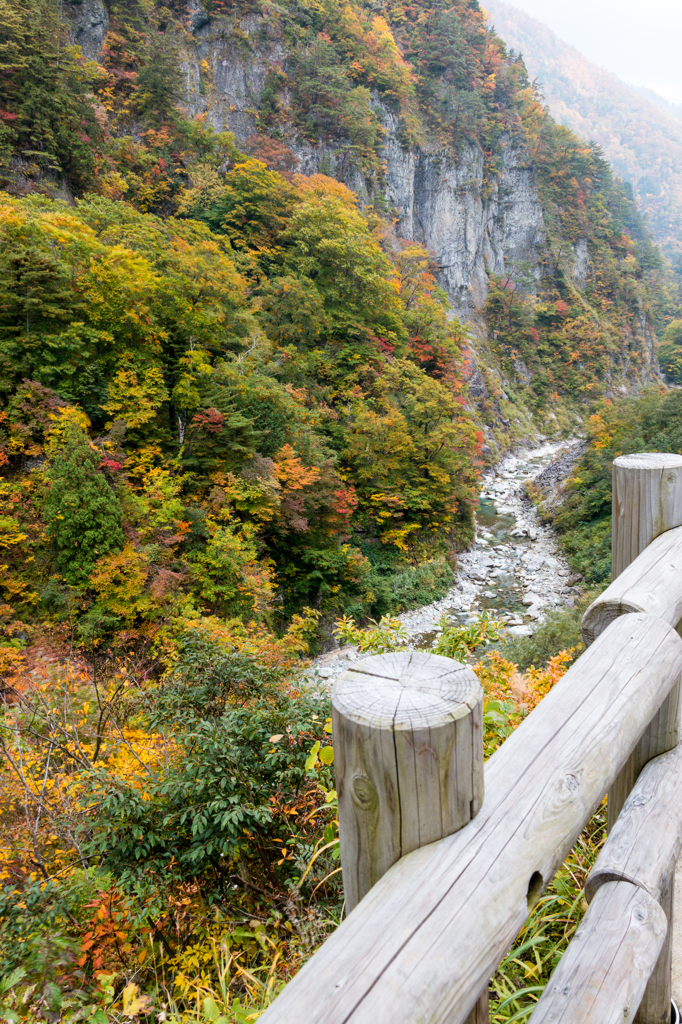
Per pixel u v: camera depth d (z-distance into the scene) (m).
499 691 3.06
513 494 27.75
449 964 0.51
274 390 17.02
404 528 19.72
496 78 54.28
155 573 11.73
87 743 4.10
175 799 2.74
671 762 1.24
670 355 56.97
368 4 51.41
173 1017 1.88
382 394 23.39
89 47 31.41
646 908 0.89
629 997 0.76
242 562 13.23
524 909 0.61
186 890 2.63
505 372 44.31
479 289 47.34
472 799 0.64
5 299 13.39
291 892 2.30
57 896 2.47
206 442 14.91
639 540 1.44
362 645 3.44
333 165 39.34
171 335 16.31
